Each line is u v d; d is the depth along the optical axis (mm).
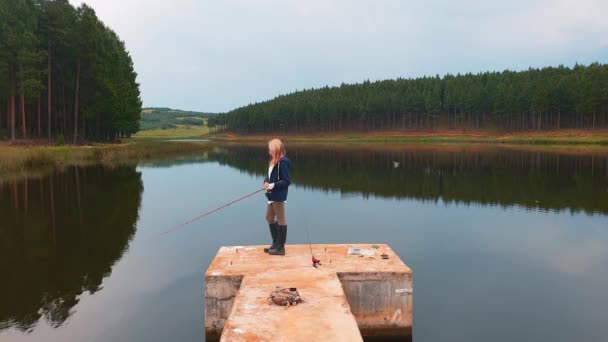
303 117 129625
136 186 20281
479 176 23781
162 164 33531
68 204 15234
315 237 11055
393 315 5781
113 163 32188
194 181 22672
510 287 7594
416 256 9391
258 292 4984
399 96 119750
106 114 50062
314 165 31750
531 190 18594
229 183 21906
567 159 35406
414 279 8008
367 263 6074
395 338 5805
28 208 14406
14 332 5871
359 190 19016
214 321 5676
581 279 7969
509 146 62594
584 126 90812
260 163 35719
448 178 23047
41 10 42656
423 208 14789
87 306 6746
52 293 7242
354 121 127812
